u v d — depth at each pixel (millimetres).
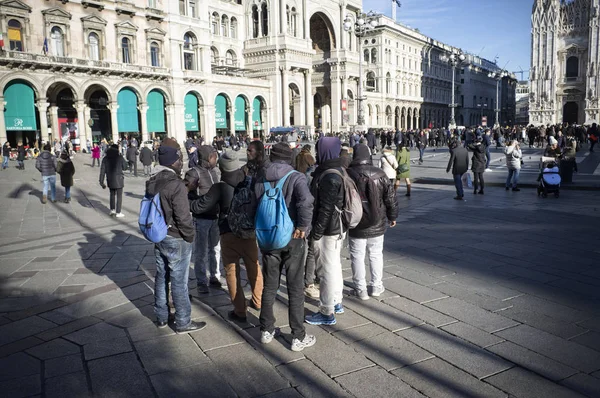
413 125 93188
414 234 9805
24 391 4113
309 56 65688
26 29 37656
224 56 60875
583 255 8000
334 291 5332
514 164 16156
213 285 6926
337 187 5039
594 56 70062
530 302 5934
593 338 4922
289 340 5035
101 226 11438
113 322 5594
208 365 4539
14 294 6562
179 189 5039
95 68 40969
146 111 46375
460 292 6316
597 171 21844
